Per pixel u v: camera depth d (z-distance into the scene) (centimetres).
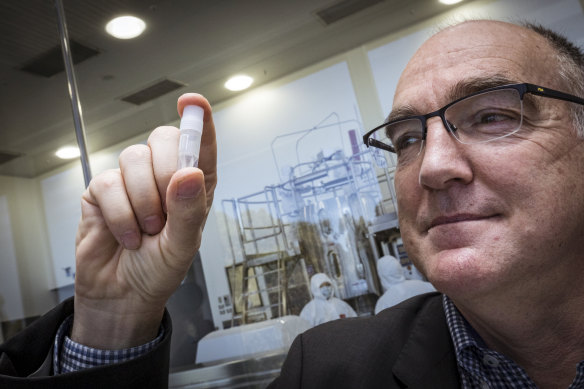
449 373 56
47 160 164
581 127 47
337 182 129
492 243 43
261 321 133
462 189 45
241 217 138
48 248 162
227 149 143
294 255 131
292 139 136
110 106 155
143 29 151
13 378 44
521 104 46
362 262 125
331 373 65
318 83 134
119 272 48
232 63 142
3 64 158
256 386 132
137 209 44
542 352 51
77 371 44
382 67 128
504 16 114
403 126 54
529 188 43
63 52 155
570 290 46
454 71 50
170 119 151
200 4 145
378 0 128
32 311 159
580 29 106
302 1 135
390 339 65
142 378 46
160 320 51
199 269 141
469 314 53
